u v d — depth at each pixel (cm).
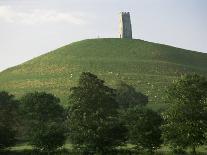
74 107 15562
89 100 15538
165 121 13925
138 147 14262
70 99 16112
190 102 13012
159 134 13975
